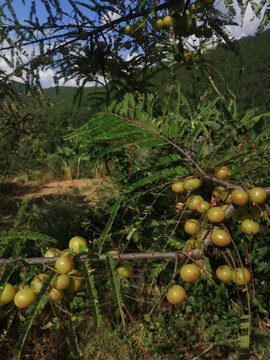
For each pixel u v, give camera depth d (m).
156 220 1.24
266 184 1.39
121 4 1.98
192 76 2.12
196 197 1.15
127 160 2.22
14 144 4.57
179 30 1.82
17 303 1.05
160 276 3.13
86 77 2.18
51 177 11.94
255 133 2.14
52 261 1.03
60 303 1.13
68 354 2.79
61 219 4.55
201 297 3.21
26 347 2.78
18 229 1.07
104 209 4.23
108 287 2.29
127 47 2.07
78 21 2.01
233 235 2.31
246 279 1.02
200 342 3.03
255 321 2.76
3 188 10.10
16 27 1.88
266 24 1.28
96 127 0.93
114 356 2.71
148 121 0.98
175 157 1.02
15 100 2.58
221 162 1.04
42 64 2.00
